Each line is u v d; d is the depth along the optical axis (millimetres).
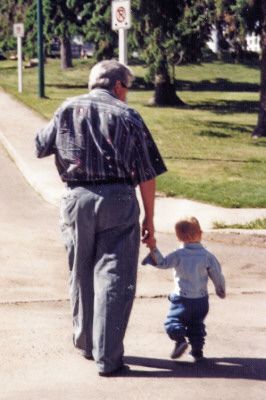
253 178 23984
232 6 39344
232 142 34906
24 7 79312
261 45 37438
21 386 8023
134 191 8359
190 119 43844
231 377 8391
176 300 8711
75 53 101000
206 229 16953
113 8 19344
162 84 52469
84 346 8766
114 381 8180
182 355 8922
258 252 15297
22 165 25062
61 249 15023
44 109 41250
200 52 46438
